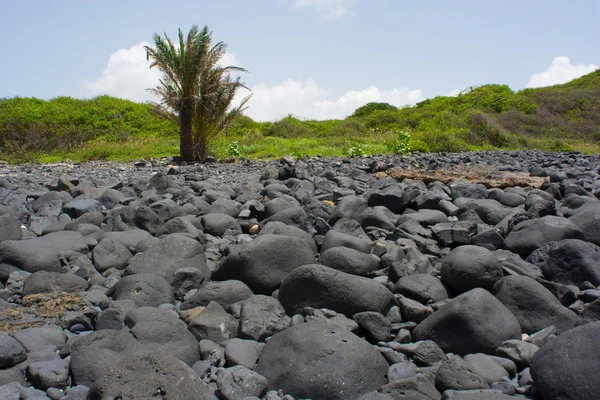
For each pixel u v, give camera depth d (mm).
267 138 22125
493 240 4562
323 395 2428
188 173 10859
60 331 2998
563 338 2406
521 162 11523
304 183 7672
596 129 27766
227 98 14469
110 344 2723
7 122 20547
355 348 2576
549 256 3912
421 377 2453
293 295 3355
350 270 3824
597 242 4410
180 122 14391
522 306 3201
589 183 7605
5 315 3205
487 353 2865
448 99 34531
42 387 2504
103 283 4004
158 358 2314
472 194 6746
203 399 2184
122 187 8195
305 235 4613
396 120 28172
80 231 5055
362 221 5355
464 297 3010
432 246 4629
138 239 4887
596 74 39750
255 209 5891
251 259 3803
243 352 2783
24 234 5281
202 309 3283
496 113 30484
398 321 3275
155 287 3623
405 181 8289
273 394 2416
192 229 5039
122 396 2172
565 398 2230
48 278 3689
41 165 14430
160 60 13773
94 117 24516
